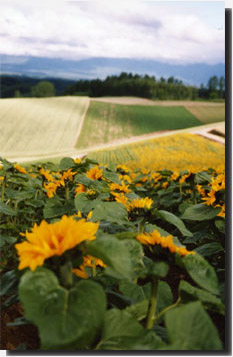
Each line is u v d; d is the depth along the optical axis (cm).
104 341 111
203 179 411
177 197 502
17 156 4544
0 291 132
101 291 109
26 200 416
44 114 6519
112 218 185
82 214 262
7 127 5759
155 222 420
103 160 3997
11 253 292
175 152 4238
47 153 4922
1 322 201
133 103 8875
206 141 4822
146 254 149
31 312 101
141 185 691
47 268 120
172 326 99
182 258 129
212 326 99
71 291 110
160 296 169
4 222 388
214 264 244
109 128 6769
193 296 135
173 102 9612
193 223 355
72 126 6425
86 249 116
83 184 266
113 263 109
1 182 419
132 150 4466
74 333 97
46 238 119
